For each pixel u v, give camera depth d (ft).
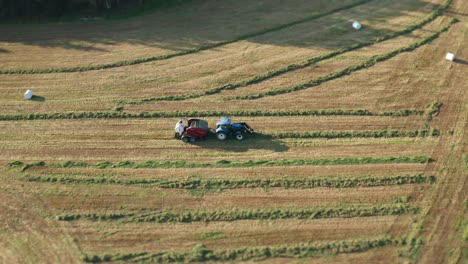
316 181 83.51
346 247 71.77
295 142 93.66
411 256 70.23
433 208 77.92
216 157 90.02
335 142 93.40
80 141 94.89
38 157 90.63
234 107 104.22
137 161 89.30
